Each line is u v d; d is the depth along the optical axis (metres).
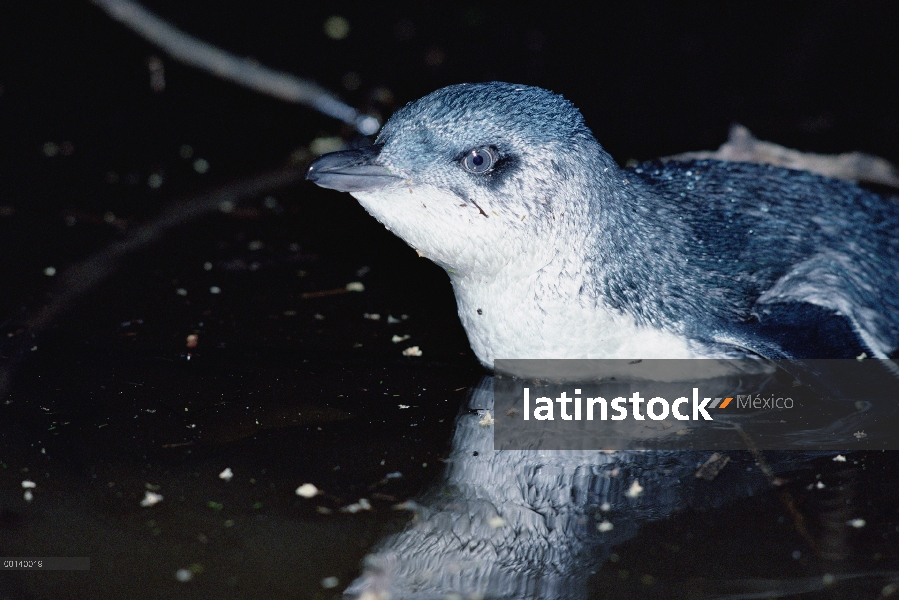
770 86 17.70
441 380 9.87
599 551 7.40
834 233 10.39
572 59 18.69
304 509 7.79
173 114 17.16
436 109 8.69
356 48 18.95
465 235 8.87
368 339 10.70
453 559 7.30
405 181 8.66
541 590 6.98
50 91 17.47
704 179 10.49
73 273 11.91
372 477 8.22
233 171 15.38
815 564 7.19
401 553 7.34
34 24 19.12
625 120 16.47
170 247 12.77
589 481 8.26
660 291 9.35
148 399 9.27
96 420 8.90
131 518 7.62
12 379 9.52
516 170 8.64
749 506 7.90
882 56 18.41
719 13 20.19
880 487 8.09
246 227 13.52
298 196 14.60
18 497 7.82
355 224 13.80
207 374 9.78
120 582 6.96
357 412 9.21
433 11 20.55
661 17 20.16
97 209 13.76
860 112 16.70
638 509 7.89
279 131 16.84
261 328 10.82
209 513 7.71
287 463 8.37
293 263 12.56
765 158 13.82
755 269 9.80
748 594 6.89
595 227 9.04
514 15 20.44
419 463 8.44
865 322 10.08
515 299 9.24
